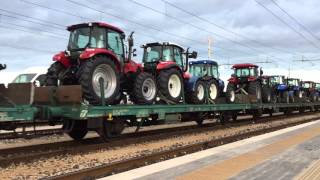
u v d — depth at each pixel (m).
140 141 13.79
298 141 13.26
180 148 11.37
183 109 16.77
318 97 43.28
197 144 12.17
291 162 9.47
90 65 12.52
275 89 30.48
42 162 9.84
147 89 15.18
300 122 23.06
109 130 13.41
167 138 15.02
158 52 16.94
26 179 8.22
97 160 10.31
